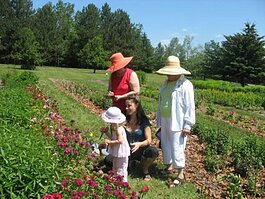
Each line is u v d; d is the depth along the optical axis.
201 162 8.10
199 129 10.65
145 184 6.38
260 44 60.84
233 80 62.75
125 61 6.54
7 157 4.16
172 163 6.53
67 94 20.11
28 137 5.13
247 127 14.09
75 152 5.72
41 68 59.84
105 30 80.81
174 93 6.41
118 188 4.91
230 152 8.98
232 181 6.36
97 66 64.94
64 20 92.88
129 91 6.62
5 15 75.75
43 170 4.25
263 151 8.42
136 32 88.81
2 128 5.33
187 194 6.20
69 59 76.00
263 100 23.33
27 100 9.02
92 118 12.20
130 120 6.59
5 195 3.97
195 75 70.06
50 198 3.81
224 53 63.22
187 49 94.25
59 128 7.36
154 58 83.69
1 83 23.86
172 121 6.43
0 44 67.75
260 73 60.91
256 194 6.47
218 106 22.06
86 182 4.69
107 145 6.31
